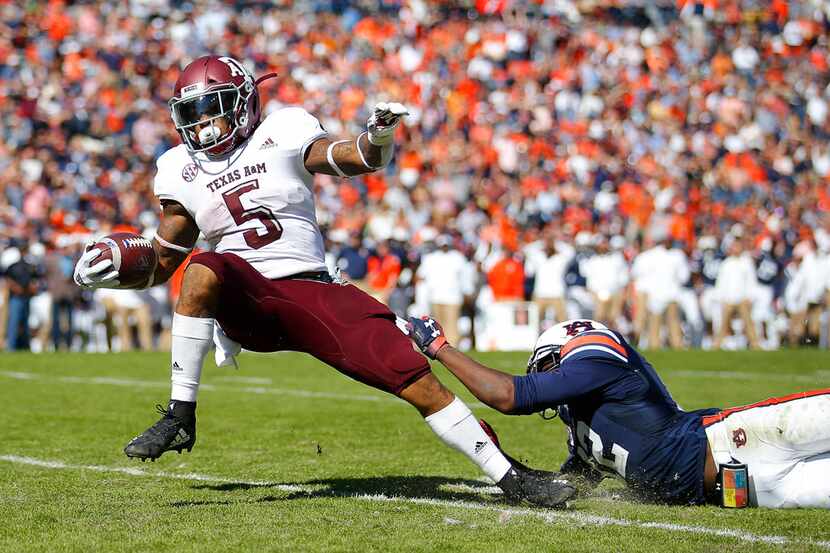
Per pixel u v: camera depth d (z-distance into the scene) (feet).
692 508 53.01
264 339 54.75
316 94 248.93
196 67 53.93
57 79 225.35
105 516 51.24
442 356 52.24
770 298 208.64
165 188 55.77
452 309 183.83
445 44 270.67
